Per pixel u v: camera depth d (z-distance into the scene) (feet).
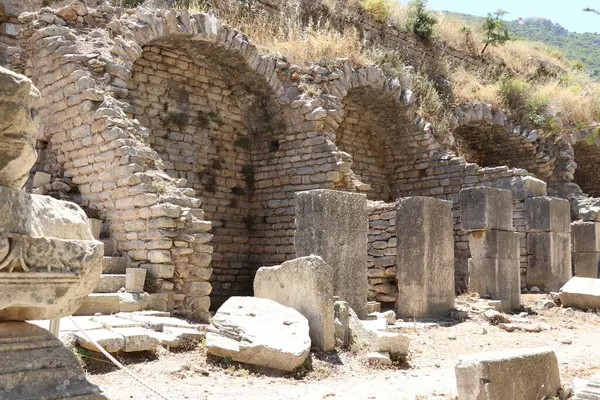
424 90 62.39
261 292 28.71
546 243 52.70
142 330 24.41
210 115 51.11
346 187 47.55
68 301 11.18
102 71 38.60
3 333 10.61
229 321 24.71
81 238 11.37
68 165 37.96
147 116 47.44
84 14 42.01
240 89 52.01
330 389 21.53
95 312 28.55
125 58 40.63
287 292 27.61
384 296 40.81
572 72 92.07
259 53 49.16
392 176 63.10
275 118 51.06
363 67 55.31
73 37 39.78
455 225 55.62
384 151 63.72
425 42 72.38
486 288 43.14
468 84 69.05
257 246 51.72
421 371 25.14
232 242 51.26
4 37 50.47
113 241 34.53
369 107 60.75
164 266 32.12
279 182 50.72
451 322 37.52
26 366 10.36
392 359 26.12
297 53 52.95
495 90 69.56
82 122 36.88
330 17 65.10
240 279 51.42
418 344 30.91
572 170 67.51
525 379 18.58
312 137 48.83
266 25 56.75
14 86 9.87
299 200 33.88
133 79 46.91
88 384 10.85
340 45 55.47
